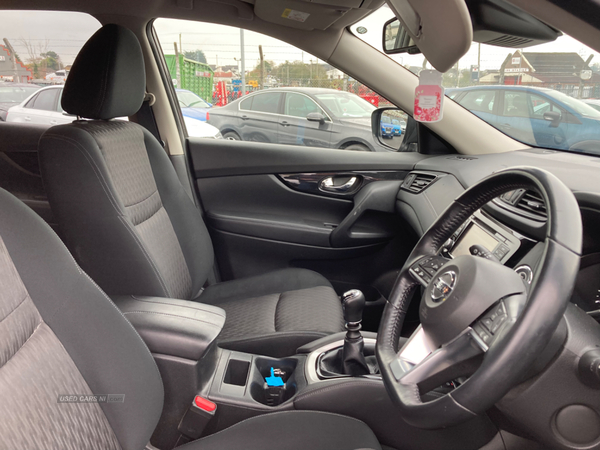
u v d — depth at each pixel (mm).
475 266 725
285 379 1250
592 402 763
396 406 744
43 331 771
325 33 1878
